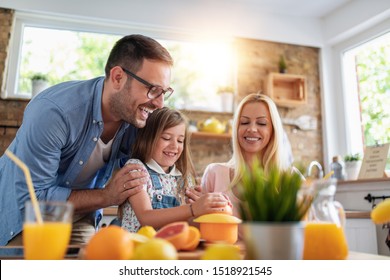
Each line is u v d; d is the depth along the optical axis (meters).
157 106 1.31
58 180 1.43
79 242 1.43
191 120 2.71
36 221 0.56
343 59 3.06
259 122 1.55
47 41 2.68
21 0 2.52
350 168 2.58
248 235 0.57
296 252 0.56
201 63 2.99
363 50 2.95
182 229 0.74
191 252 0.74
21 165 0.58
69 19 2.66
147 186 1.33
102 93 1.36
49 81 2.60
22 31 2.60
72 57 2.71
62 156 1.37
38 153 1.22
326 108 3.03
